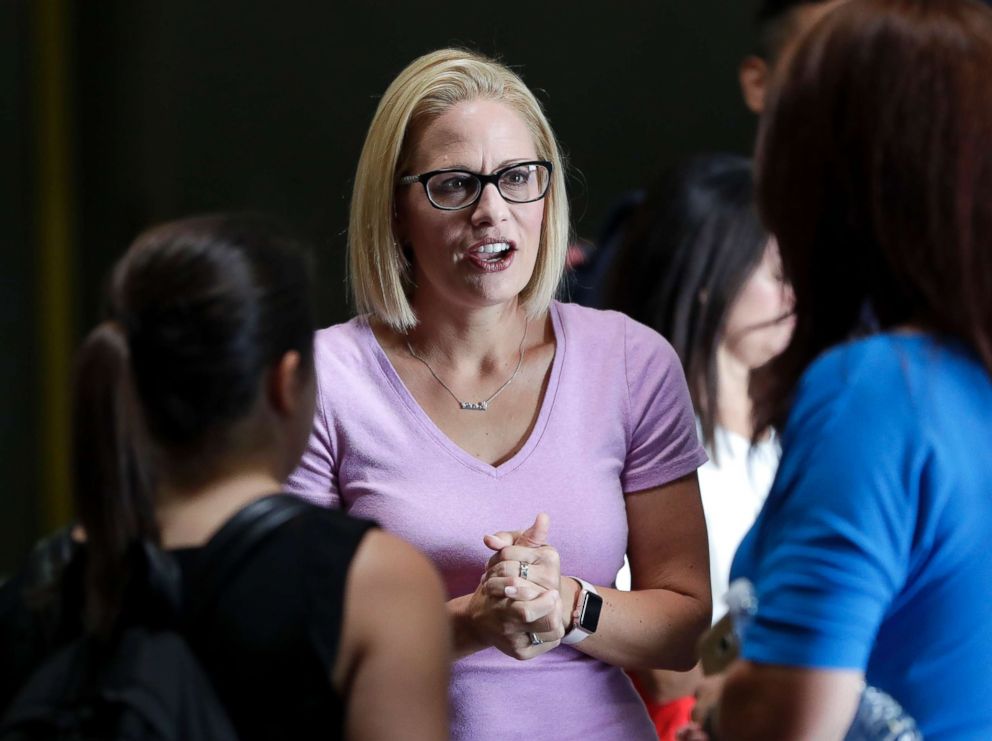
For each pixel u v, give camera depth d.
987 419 3.60
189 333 3.56
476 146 5.11
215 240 3.67
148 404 3.58
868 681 3.71
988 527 3.54
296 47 17.31
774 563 3.60
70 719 3.36
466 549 5.11
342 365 5.32
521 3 17.12
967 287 3.60
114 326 3.58
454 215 5.11
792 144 3.80
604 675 5.24
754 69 8.38
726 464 6.61
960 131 3.59
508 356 5.39
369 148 5.27
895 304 3.75
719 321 6.73
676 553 5.34
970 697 3.58
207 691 3.43
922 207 3.61
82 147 17.31
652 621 5.12
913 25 3.65
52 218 17.12
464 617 4.93
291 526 3.61
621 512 5.29
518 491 5.17
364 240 5.29
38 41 16.97
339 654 3.55
